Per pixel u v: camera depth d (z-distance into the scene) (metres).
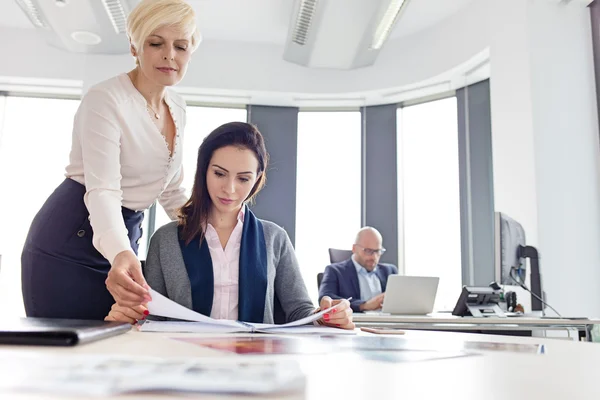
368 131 5.31
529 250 2.80
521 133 3.64
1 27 4.92
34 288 1.31
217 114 5.37
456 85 4.78
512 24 3.79
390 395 0.34
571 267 3.44
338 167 5.33
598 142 3.59
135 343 0.63
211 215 1.39
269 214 5.12
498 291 2.54
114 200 1.23
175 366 0.38
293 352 0.56
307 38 4.45
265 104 5.32
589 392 0.37
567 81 3.64
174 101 1.52
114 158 1.27
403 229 5.10
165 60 1.31
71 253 1.32
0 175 5.12
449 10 4.45
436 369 0.46
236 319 1.34
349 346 0.64
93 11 4.02
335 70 5.08
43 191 5.12
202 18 4.65
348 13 3.96
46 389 0.30
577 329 2.21
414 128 5.20
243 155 1.34
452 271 4.68
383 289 3.73
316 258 5.15
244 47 5.07
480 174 4.55
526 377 0.43
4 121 5.23
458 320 2.18
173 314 0.95
